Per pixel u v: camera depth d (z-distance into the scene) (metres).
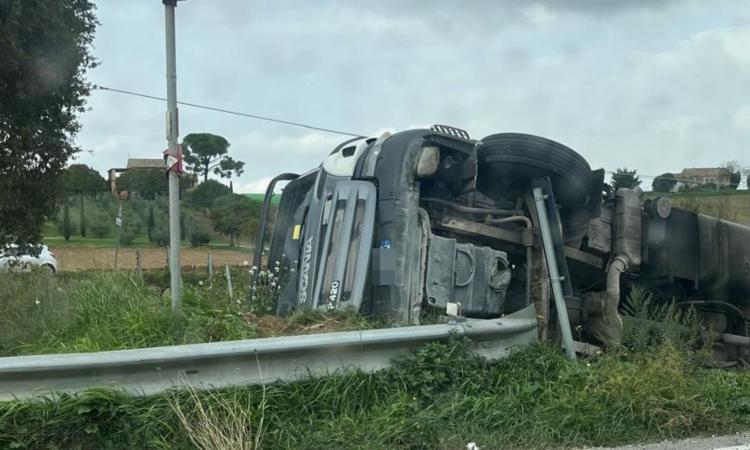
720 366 8.59
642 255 8.54
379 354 5.92
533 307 6.96
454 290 7.04
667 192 24.56
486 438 5.36
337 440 5.00
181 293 6.73
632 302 7.76
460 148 7.30
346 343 5.70
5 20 15.80
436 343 6.12
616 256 8.32
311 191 8.48
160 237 35.03
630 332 7.22
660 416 5.84
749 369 8.80
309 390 5.44
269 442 4.95
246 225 35.09
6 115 17.00
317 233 7.52
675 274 8.80
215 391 5.13
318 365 5.64
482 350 6.45
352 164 7.51
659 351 6.79
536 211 7.50
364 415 5.41
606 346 7.45
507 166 7.46
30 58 16.59
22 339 6.36
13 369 4.70
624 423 5.78
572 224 8.03
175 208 6.46
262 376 5.40
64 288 7.53
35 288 7.83
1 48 15.92
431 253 6.98
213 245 35.19
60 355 4.88
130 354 4.99
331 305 6.87
